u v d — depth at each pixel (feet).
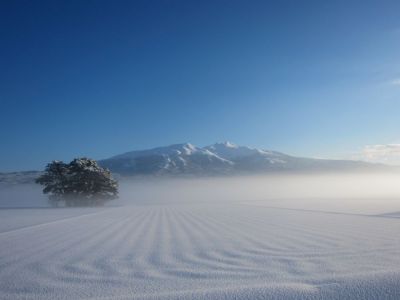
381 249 24.59
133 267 20.36
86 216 75.87
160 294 14.12
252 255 23.43
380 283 14.26
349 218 57.93
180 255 23.93
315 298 13.14
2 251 27.89
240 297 13.37
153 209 109.81
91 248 28.43
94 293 15.08
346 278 15.46
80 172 166.50
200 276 17.66
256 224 48.75
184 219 61.52
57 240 34.22
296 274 17.49
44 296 14.92
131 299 13.62
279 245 27.68
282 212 80.89
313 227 42.50
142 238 34.45
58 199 167.12
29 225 53.31
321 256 22.40
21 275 19.12
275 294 13.58
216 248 26.76
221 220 57.88
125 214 81.92
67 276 18.57
